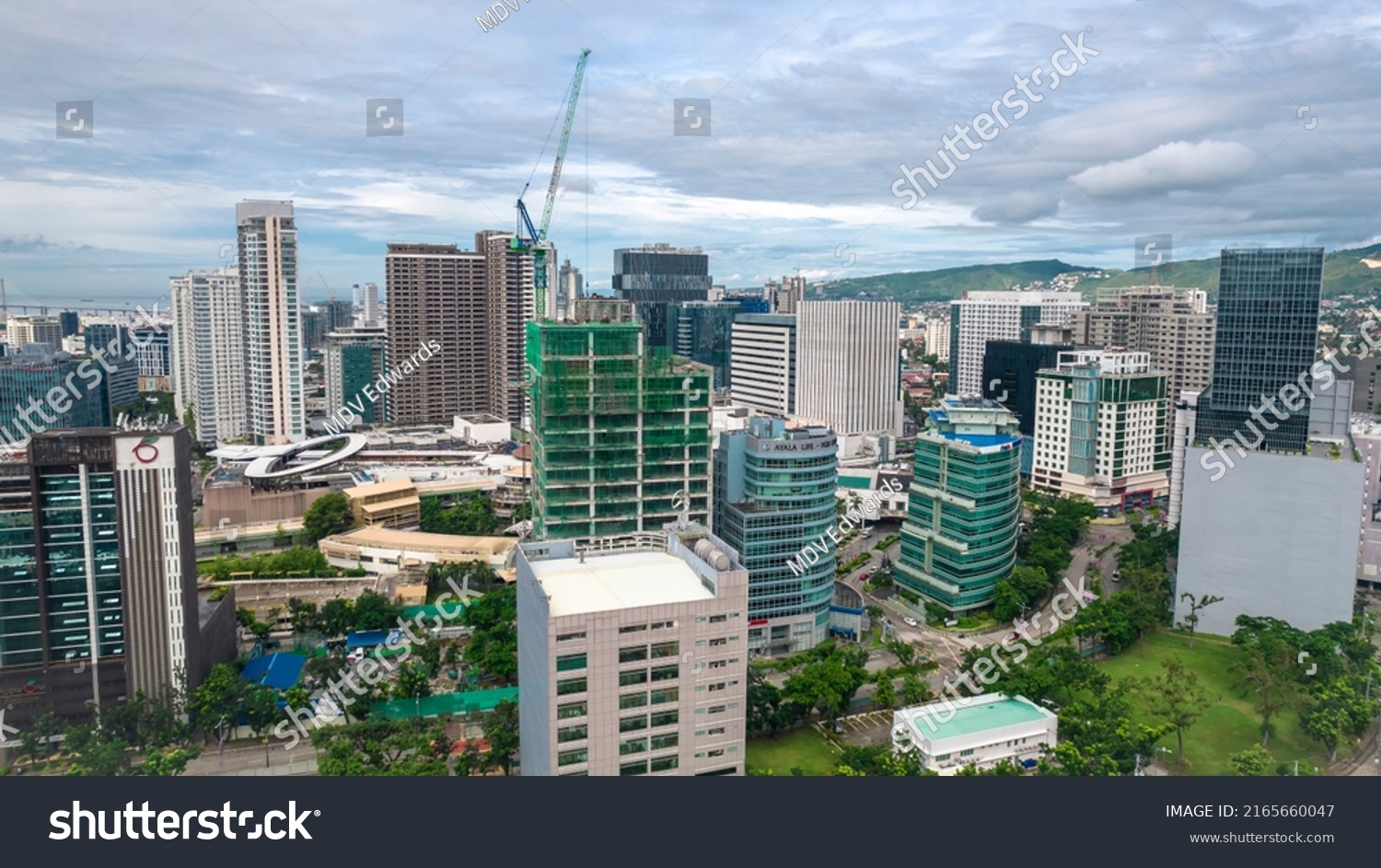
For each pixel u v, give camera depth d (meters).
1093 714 195.88
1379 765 190.50
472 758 185.62
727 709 151.50
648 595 151.00
